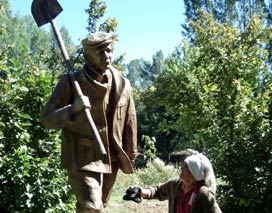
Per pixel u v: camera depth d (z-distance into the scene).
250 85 13.36
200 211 4.71
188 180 4.75
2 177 8.46
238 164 10.47
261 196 10.38
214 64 14.14
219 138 12.13
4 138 8.62
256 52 13.94
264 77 13.67
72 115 4.64
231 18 37.28
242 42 14.08
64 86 4.84
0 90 8.85
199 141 13.61
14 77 8.98
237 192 10.41
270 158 10.45
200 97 14.05
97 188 4.78
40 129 8.92
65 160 4.86
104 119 4.86
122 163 5.03
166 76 16.02
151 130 36.41
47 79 9.03
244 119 11.58
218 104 12.95
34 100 8.96
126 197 5.04
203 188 4.72
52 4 5.02
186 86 15.16
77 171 4.78
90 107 4.65
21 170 8.42
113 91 4.93
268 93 12.44
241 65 13.64
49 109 4.81
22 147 8.51
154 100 16.25
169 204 4.99
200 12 15.18
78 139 4.82
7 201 8.55
